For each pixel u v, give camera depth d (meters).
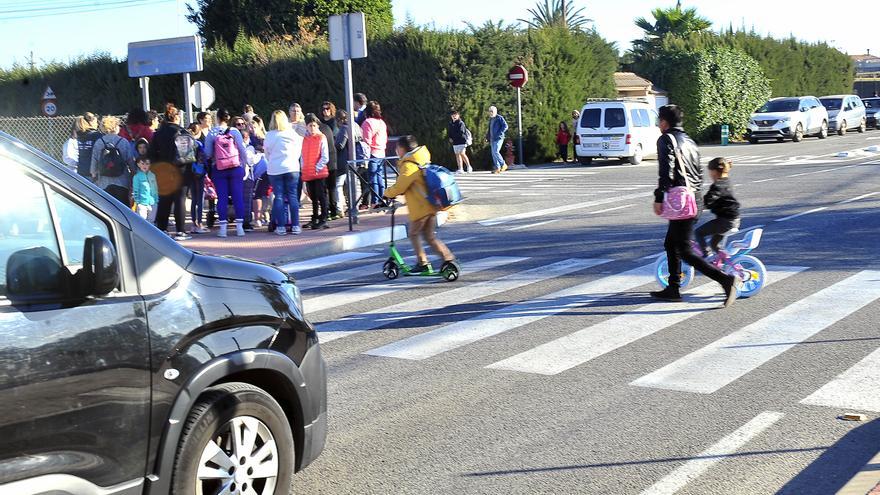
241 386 4.05
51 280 3.37
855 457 4.99
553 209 17.88
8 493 3.15
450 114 29.91
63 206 3.61
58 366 3.29
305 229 15.06
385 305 9.43
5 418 3.14
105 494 3.46
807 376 6.46
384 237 14.62
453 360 7.21
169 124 13.62
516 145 31.44
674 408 5.89
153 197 13.55
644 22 52.62
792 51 49.88
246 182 15.20
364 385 6.63
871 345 7.20
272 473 4.16
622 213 16.66
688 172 8.68
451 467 5.04
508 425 5.68
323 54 31.30
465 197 20.48
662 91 41.88
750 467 4.90
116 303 3.54
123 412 3.51
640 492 4.62
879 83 68.75
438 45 29.91
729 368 6.73
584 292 9.63
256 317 4.15
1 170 3.46
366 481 4.89
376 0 41.06
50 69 34.38
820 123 41.00
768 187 20.25
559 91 32.44
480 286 10.22
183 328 3.77
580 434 5.48
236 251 13.02
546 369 6.86
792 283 9.69
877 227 13.45
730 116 43.22
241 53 32.38
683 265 9.59
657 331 7.90
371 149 16.98
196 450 3.79
